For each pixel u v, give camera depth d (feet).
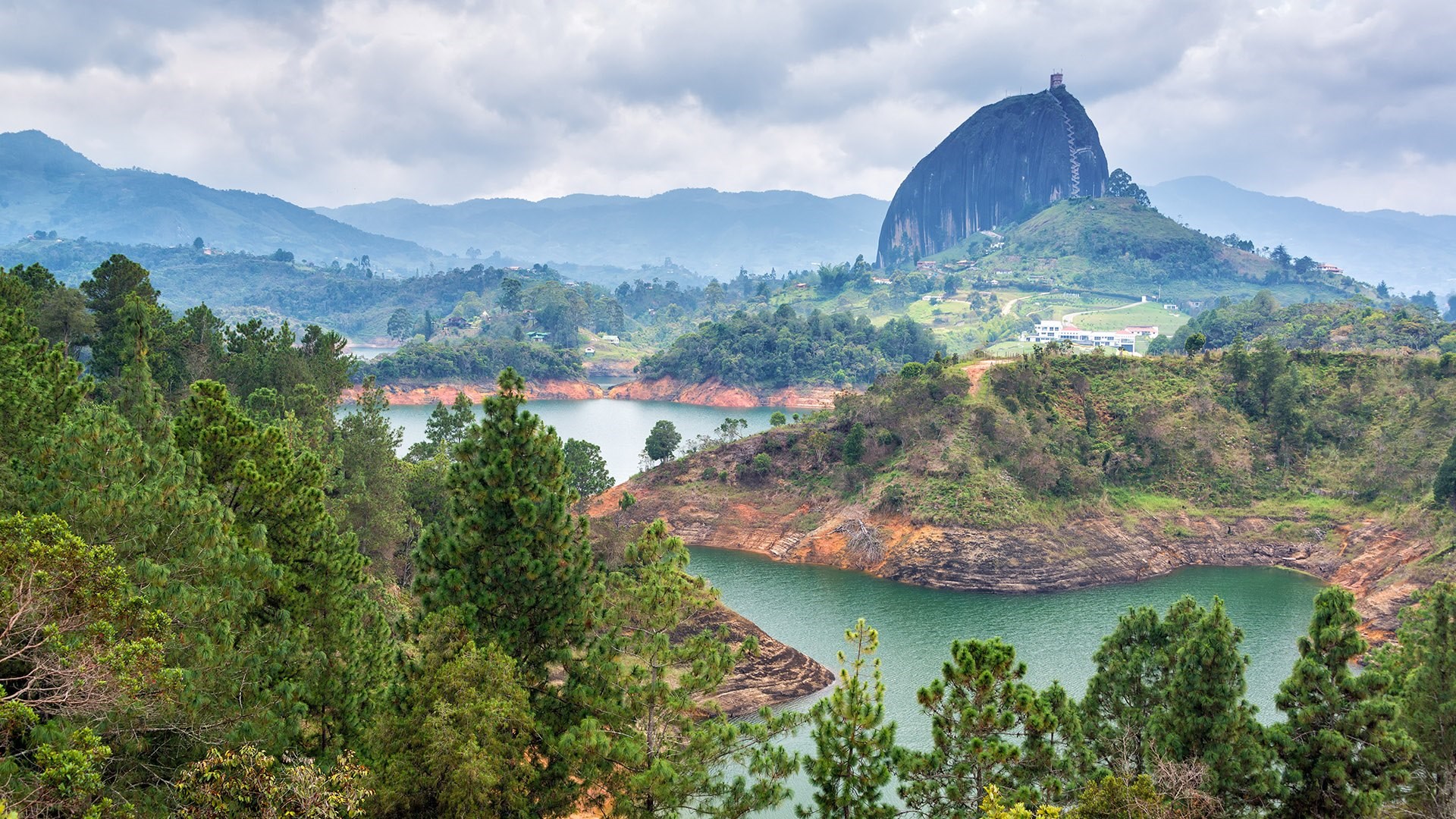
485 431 140.56
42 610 85.87
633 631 140.97
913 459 455.63
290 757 104.99
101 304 340.80
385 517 260.83
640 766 122.11
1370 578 381.60
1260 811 141.69
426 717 111.34
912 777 130.21
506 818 116.37
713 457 518.78
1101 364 535.19
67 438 118.32
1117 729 151.64
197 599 104.73
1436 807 140.05
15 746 88.74
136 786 96.84
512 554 135.64
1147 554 422.41
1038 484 440.45
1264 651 307.58
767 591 385.50
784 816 192.54
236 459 144.05
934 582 396.16
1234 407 504.02
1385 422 469.98
